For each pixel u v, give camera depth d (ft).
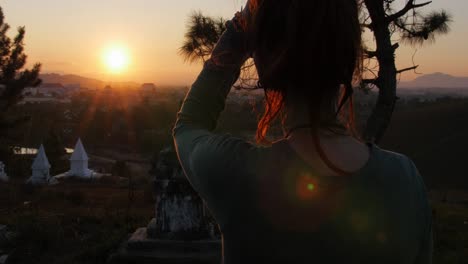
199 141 3.07
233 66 3.23
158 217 21.84
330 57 2.67
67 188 61.57
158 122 210.59
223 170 2.84
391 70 21.54
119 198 46.98
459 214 36.65
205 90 3.26
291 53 2.68
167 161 21.85
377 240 2.63
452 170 158.10
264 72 2.88
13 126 71.87
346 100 2.81
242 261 2.74
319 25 2.64
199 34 21.42
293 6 2.70
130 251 21.12
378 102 21.88
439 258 23.11
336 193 2.65
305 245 2.62
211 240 21.27
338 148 2.79
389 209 2.68
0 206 39.91
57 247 24.09
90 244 24.57
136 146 213.46
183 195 21.53
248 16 3.07
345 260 2.61
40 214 28.66
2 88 70.23
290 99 2.86
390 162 2.85
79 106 402.72
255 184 2.74
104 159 184.75
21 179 80.53
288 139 2.85
